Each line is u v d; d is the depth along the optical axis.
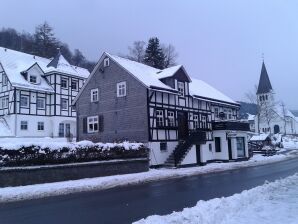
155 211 11.71
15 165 19.39
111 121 33.00
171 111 33.25
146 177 23.16
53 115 47.84
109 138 32.94
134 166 26.58
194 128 36.44
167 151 31.75
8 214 11.98
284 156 45.72
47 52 75.62
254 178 21.11
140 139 30.38
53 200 14.91
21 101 44.59
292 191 14.26
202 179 21.64
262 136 64.81
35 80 47.06
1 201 14.95
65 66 50.75
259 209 10.77
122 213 11.54
